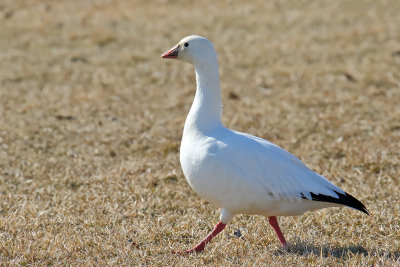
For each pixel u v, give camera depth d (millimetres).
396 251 7383
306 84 16203
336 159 11242
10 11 23016
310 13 22672
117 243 7652
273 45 19500
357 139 12211
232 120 13477
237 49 19281
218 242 7770
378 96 15141
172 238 7930
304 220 8562
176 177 10305
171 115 14109
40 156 11469
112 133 12859
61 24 21719
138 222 8422
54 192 9695
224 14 22891
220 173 7055
